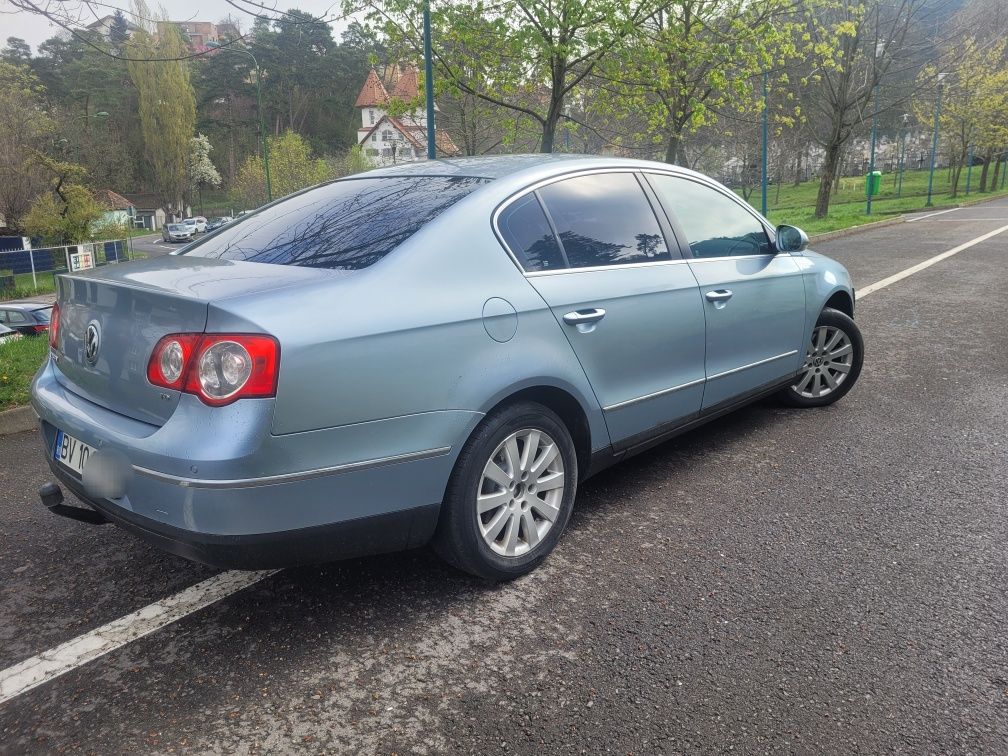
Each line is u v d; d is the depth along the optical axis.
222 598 2.87
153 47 83.50
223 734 2.14
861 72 29.94
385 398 2.47
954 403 5.19
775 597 2.80
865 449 4.34
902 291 10.17
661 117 16.47
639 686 2.32
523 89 15.43
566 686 2.32
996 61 42.66
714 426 4.83
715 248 4.05
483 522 2.88
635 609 2.74
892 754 2.03
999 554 3.10
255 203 72.75
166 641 2.59
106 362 2.61
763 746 2.07
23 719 2.21
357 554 2.56
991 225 21.98
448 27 14.21
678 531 3.36
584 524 3.45
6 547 3.32
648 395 3.50
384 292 2.55
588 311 3.15
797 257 4.80
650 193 3.77
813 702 2.24
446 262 2.76
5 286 34.62
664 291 3.55
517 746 2.08
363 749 2.07
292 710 2.23
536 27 13.81
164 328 2.39
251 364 2.23
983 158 51.91
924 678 2.34
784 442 4.48
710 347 3.88
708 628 2.61
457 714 2.21
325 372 2.34
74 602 2.85
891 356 6.61
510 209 3.08
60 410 2.74
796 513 3.52
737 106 18.70
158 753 2.07
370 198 3.24
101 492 2.49
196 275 2.66
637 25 14.34
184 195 95.25
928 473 3.96
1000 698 2.25
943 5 29.33
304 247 2.91
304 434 2.31
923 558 3.07
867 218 27.39
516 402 2.91
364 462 2.44
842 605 2.74
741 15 17.38
